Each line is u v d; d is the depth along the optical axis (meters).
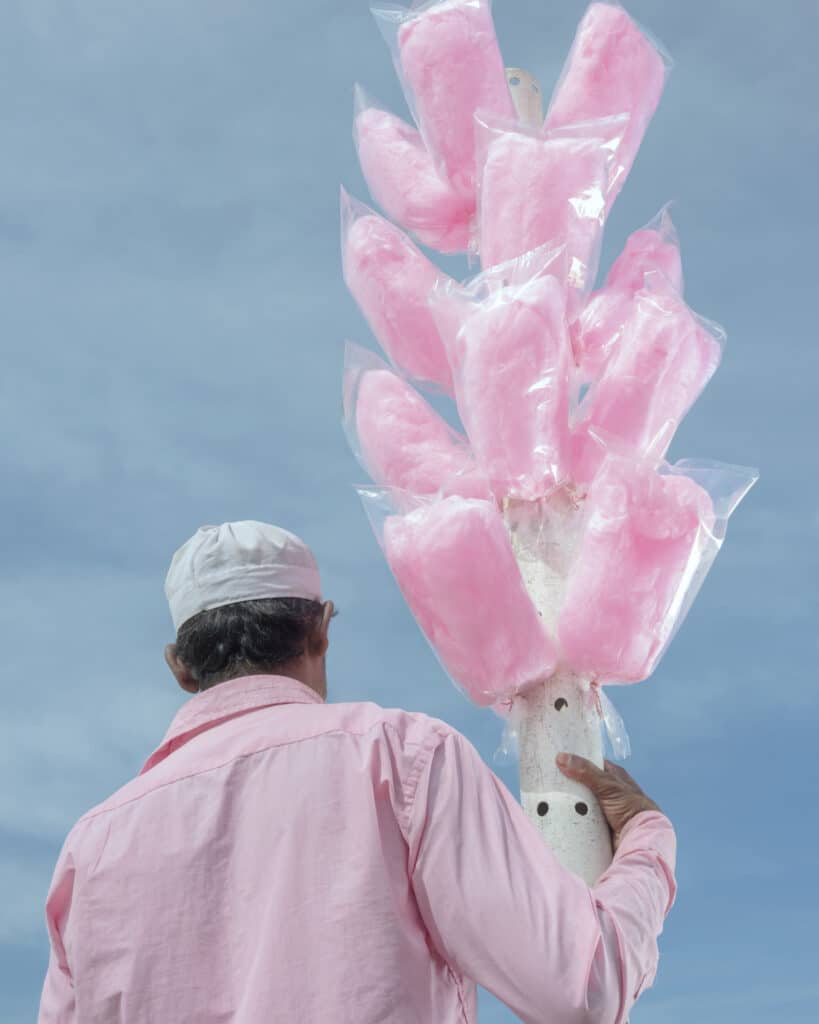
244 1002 1.73
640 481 2.81
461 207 3.48
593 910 1.81
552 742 2.74
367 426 3.12
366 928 1.74
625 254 3.33
